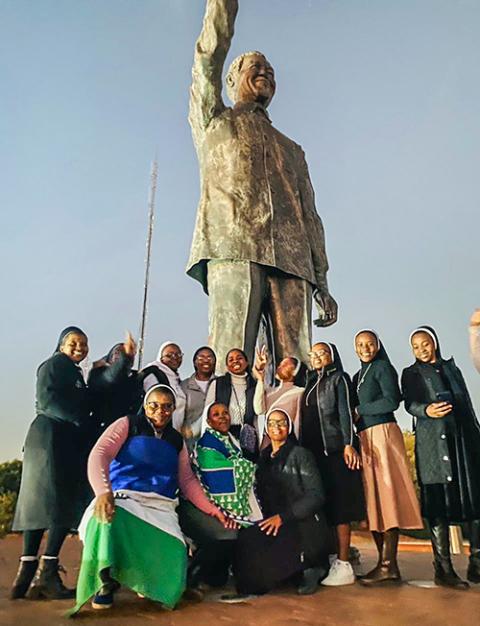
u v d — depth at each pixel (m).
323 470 3.70
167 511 3.12
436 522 3.46
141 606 2.99
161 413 3.26
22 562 3.27
